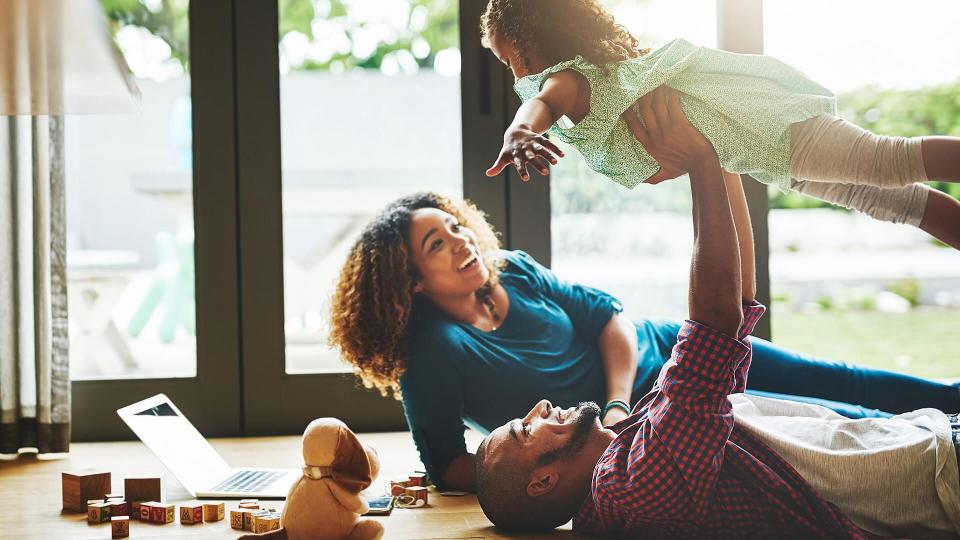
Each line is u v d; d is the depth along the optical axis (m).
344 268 1.85
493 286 1.87
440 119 2.62
